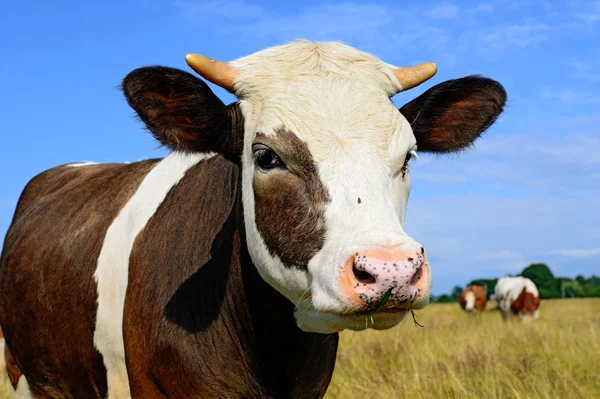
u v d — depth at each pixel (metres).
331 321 3.55
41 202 6.41
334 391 7.74
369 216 3.49
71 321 5.19
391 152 3.78
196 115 4.28
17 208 7.09
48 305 5.42
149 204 4.97
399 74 4.30
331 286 3.39
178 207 4.78
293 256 3.70
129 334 4.61
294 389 4.43
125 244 4.93
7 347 6.25
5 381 9.59
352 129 3.78
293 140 3.77
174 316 4.41
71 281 5.25
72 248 5.38
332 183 3.63
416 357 9.74
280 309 4.21
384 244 3.33
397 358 9.77
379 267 3.25
